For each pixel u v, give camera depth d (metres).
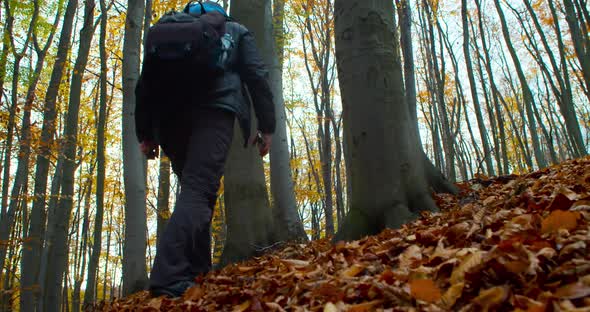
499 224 2.15
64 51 10.74
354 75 3.64
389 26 3.71
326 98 18.50
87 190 20.77
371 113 3.56
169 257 2.47
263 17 5.84
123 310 3.22
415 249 2.18
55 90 10.69
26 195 10.30
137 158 6.64
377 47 3.63
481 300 1.33
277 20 9.59
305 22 18.03
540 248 1.57
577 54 12.02
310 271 2.40
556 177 3.98
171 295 2.44
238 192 4.92
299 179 27.11
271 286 2.33
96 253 10.26
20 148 10.63
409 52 10.94
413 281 1.54
